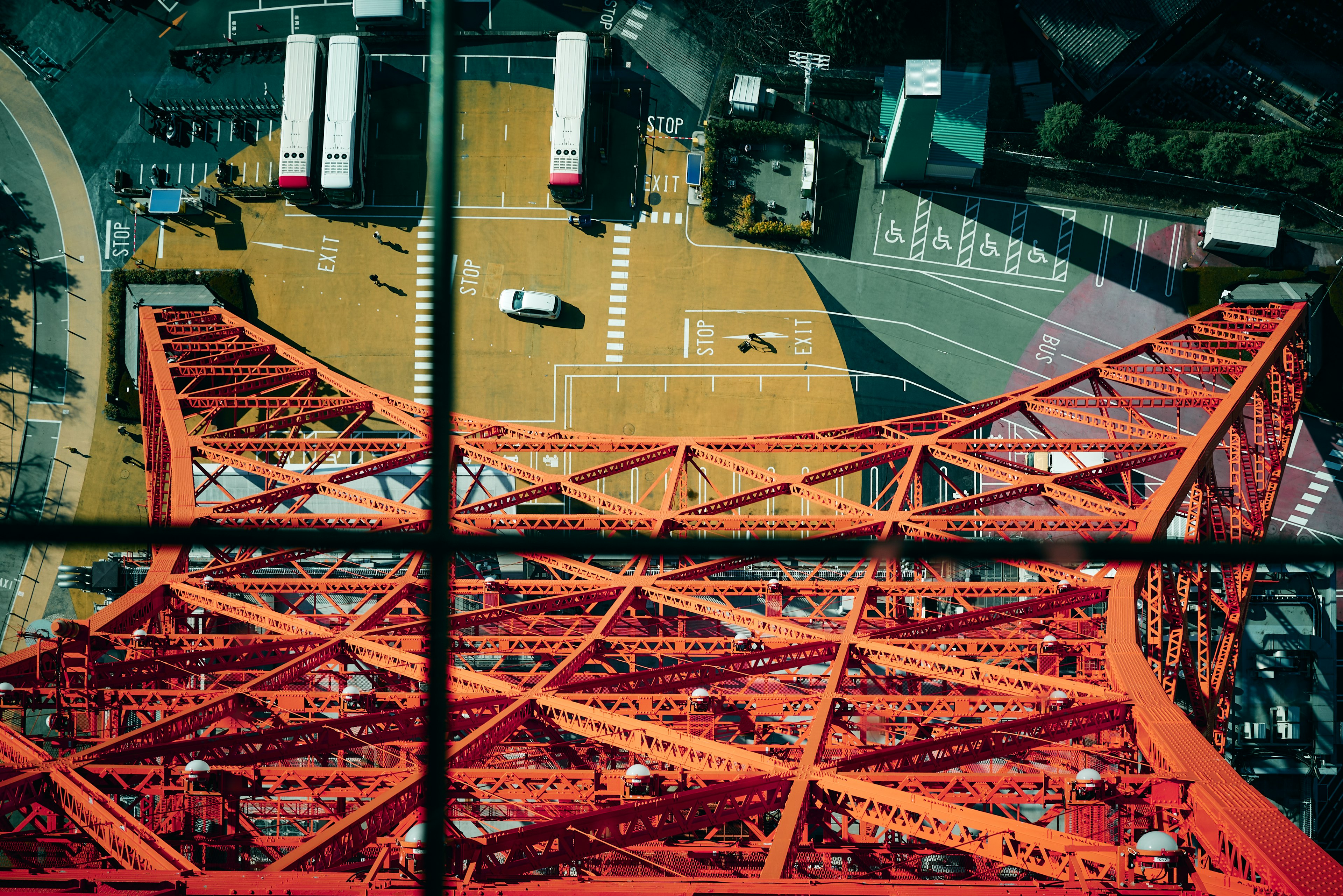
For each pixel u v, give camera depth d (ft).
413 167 291.58
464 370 284.41
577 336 284.00
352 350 288.10
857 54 282.15
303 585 210.18
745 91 280.10
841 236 284.00
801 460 277.85
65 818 129.80
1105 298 280.31
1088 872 99.81
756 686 239.30
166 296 284.61
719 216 285.02
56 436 285.84
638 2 290.56
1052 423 277.85
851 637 173.68
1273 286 269.64
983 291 281.54
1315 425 273.33
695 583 197.57
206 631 254.06
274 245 291.38
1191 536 217.15
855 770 128.36
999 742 143.13
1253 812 109.91
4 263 290.97
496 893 93.76
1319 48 277.44
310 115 284.20
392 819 111.45
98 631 187.83
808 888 93.97
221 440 235.40
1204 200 280.10
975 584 193.36
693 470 279.49
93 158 295.07
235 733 143.13
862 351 280.92
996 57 284.61
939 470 229.25
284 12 296.10
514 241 287.28
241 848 178.81
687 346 282.56
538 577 258.37
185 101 295.89
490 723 138.82
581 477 230.07
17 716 238.07
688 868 135.74
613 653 185.78
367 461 281.95
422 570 220.02
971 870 168.45
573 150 277.85
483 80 290.15
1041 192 281.74
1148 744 140.77
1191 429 276.41
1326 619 248.52
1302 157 274.57
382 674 189.57
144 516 281.54
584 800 133.59
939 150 273.95
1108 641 172.55
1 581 279.90
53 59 297.53
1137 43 272.92
